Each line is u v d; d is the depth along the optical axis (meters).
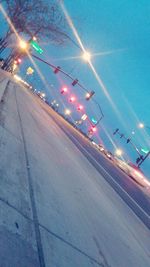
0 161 4.63
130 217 10.66
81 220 5.22
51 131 15.11
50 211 4.28
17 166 5.00
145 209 15.98
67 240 3.91
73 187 7.24
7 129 6.87
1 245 2.69
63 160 9.55
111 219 7.49
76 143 22.02
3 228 2.94
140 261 6.09
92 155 23.16
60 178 6.88
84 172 11.51
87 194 7.84
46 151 8.39
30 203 3.96
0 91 11.81
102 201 8.84
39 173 5.64
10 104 11.20
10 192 3.80
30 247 3.01
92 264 3.90
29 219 3.51
